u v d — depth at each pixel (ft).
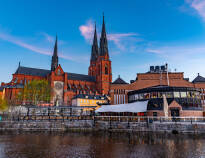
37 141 78.74
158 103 145.28
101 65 433.48
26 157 51.70
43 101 290.76
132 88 218.59
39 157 51.85
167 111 139.03
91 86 443.73
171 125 104.78
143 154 55.62
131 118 127.75
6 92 313.32
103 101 350.43
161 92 149.48
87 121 130.62
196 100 148.36
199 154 55.11
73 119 139.64
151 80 220.02
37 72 394.32
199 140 79.00
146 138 85.71
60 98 358.64
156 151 59.36
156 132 104.27
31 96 281.33
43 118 144.46
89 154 55.57
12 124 124.67
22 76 365.81
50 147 65.77
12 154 55.11
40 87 287.69
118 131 113.50
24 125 125.29
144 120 124.06
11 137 90.58
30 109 184.03
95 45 515.91
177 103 140.87
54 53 441.68
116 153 56.85
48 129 125.29
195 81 223.51
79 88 415.23
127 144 71.61
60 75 368.48
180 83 217.97
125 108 147.74
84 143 74.02
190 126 101.60
